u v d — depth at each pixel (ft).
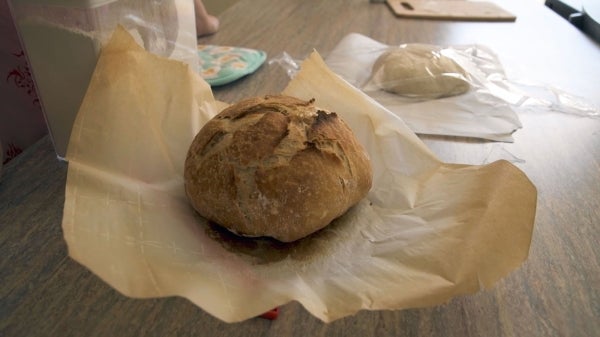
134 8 1.58
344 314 1.03
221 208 1.30
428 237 1.29
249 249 1.30
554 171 1.83
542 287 1.28
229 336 1.11
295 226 1.29
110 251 1.09
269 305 1.03
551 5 4.68
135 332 1.11
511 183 1.28
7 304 1.17
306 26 3.51
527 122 2.22
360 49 2.98
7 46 2.18
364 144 1.68
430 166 1.57
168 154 1.52
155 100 1.54
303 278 1.21
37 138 2.48
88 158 1.33
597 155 1.96
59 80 1.49
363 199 1.53
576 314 1.19
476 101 2.34
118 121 1.42
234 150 1.33
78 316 1.15
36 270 1.28
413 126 2.12
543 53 3.17
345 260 1.28
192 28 2.02
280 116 1.40
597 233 1.49
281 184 1.28
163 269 1.10
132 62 1.47
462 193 1.39
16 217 1.46
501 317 1.18
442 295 1.08
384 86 2.42
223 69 2.46
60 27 1.38
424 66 2.42
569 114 2.31
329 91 1.76
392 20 3.76
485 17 3.81
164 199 1.39
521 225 1.17
